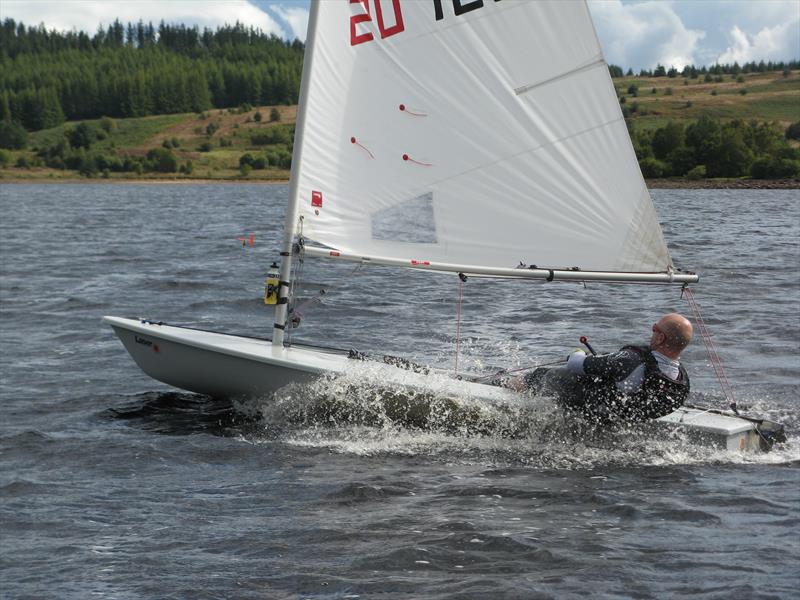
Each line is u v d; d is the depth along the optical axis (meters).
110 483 7.35
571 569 5.67
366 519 6.50
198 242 32.66
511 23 8.80
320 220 8.97
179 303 17.53
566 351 12.99
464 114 8.96
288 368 8.98
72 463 7.87
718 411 8.62
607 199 8.92
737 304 17.16
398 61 8.91
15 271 22.38
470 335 14.14
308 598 5.30
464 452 8.11
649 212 8.87
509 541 6.09
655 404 7.97
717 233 35.88
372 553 5.90
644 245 8.93
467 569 5.67
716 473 7.56
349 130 8.92
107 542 6.14
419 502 6.85
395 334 14.18
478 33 8.85
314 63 8.77
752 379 11.02
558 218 9.01
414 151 9.01
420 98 8.95
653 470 7.63
